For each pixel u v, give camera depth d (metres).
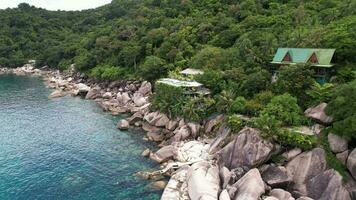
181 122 60.09
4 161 51.44
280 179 39.28
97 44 136.00
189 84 64.44
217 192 37.53
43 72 160.62
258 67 63.59
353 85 41.22
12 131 66.25
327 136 41.38
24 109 84.50
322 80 53.59
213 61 75.62
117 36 133.12
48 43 189.88
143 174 45.72
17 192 42.12
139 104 79.31
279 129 43.69
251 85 57.62
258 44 78.06
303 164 40.19
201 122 59.03
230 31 91.81
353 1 80.56
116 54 119.19
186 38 101.81
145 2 183.75
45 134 64.31
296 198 38.38
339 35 56.22
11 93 106.81
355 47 52.97
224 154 44.81
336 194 36.09
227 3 121.69
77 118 75.44
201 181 38.66
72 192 41.97
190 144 53.22
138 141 59.44
